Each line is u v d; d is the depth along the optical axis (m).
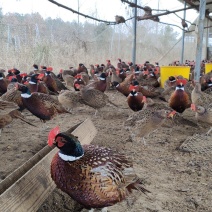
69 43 6.10
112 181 0.83
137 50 8.79
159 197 1.12
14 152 1.57
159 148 1.67
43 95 1.92
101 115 2.50
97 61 6.67
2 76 2.94
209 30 9.95
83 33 6.88
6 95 2.13
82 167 0.80
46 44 5.33
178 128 2.08
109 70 4.45
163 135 1.92
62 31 6.28
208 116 1.84
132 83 2.96
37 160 1.18
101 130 2.02
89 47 6.83
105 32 7.38
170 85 3.11
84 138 1.51
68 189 0.83
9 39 4.92
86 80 4.01
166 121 2.02
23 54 4.90
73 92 2.50
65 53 5.85
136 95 2.38
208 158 1.51
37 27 5.36
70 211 1.06
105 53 7.34
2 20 5.30
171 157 1.54
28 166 1.11
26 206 0.86
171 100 2.26
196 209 1.05
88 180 0.80
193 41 10.38
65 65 5.67
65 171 0.81
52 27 6.15
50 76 3.15
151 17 4.60
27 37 5.24
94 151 0.86
